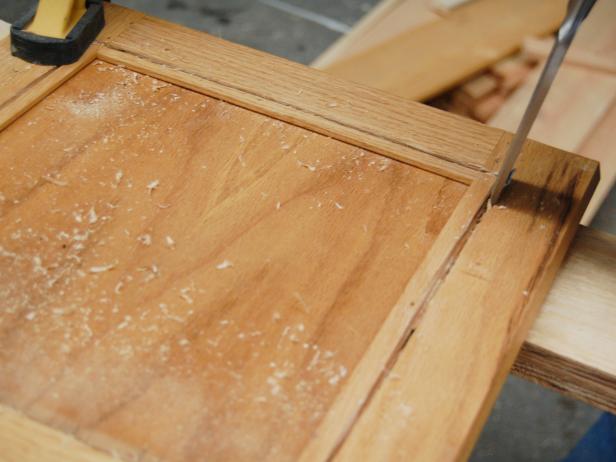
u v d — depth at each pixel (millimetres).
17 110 520
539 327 469
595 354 461
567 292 482
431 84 862
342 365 438
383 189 508
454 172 515
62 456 404
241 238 479
